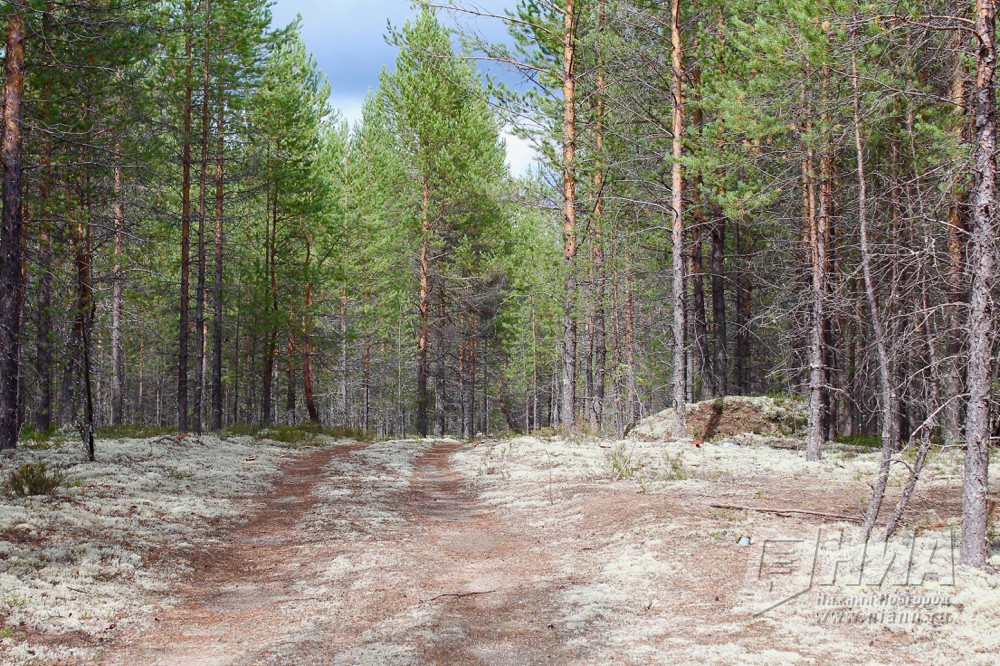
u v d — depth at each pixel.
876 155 16.52
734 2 19.12
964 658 5.61
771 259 26.14
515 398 59.72
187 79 24.62
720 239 25.53
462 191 40.19
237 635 7.56
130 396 53.97
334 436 34.94
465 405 48.44
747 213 18.34
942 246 12.87
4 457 16.50
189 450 21.52
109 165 19.97
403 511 14.80
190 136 23.84
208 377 47.34
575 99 23.06
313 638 7.32
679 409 21.14
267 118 32.59
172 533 11.80
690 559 9.23
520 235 43.03
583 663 6.26
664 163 24.09
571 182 23.39
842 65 11.42
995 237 7.82
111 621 7.73
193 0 26.53
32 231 19.84
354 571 10.04
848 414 27.59
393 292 41.78
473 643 6.98
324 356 40.00
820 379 17.39
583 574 9.27
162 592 9.08
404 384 52.88
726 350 28.75
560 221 26.44
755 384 36.22
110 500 13.07
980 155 7.93
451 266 42.59
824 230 17.09
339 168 40.38
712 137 18.92
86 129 19.98
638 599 7.98
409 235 41.03
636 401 28.19
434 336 43.97
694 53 21.66
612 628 7.12
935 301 12.73
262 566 10.71
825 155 15.48
